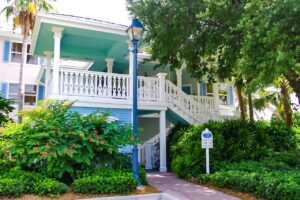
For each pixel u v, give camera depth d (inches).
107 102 493.7
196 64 519.8
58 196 294.4
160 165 518.0
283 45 297.9
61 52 595.5
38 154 324.5
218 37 423.8
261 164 365.4
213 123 457.7
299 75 399.5
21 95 711.7
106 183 313.9
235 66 447.5
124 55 624.1
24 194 292.4
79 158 329.7
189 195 312.8
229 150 417.4
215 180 353.4
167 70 748.0
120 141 346.6
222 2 363.3
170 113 575.8
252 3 319.6
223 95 796.0
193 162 409.1
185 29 423.8
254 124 477.4
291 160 391.5
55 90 456.8
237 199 290.5
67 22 461.4
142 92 530.9
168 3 410.0
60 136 332.5
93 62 686.5
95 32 496.4
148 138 772.6
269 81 316.2
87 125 354.0
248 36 328.2
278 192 262.5
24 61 740.0
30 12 732.7
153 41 470.9
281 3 285.9
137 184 334.0
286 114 687.7
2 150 352.8
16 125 365.4
